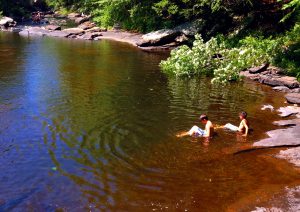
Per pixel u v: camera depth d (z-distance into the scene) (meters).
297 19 21.80
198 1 26.09
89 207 7.02
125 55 23.78
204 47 19.17
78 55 23.39
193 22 27.53
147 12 32.56
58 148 9.53
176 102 13.68
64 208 6.97
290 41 19.44
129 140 10.14
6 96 13.88
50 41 29.73
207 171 8.53
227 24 26.31
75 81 16.52
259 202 7.24
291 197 7.43
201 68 18.70
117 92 14.84
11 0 49.00
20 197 7.29
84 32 35.03
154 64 20.97
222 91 15.38
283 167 8.73
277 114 12.50
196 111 12.71
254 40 20.64
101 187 7.73
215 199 7.36
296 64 17.45
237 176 8.31
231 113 12.59
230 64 17.41
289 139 10.19
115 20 36.50
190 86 16.12
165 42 27.39
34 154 9.16
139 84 16.25
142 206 7.09
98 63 20.88
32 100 13.45
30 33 34.97
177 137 10.41
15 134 10.34
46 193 7.45
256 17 24.34
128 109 12.70
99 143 9.88
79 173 8.28
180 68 18.11
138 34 32.81
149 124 11.34
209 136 10.41
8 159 8.86
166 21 30.89
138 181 8.02
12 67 19.17
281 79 16.25
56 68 19.20
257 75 17.47
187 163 8.92
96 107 12.83
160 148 9.70
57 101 13.41
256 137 10.52
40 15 50.94
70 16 52.34
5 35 33.16
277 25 23.20
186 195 7.50
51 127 10.91
